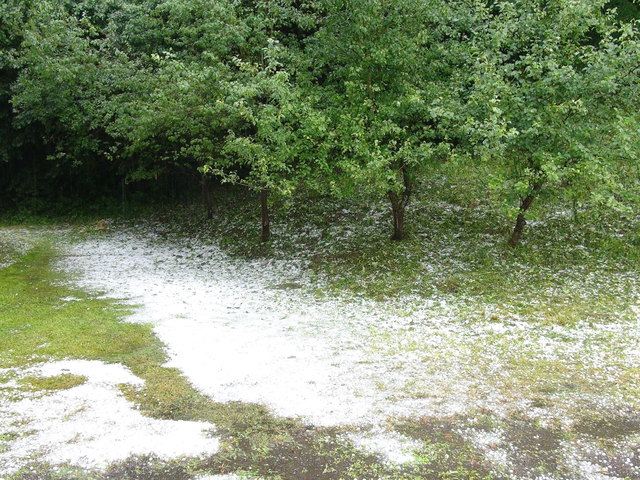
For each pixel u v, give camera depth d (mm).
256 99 11883
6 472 4316
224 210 17812
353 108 10688
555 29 9539
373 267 11156
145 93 13633
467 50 10320
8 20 16047
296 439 4840
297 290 10477
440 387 5914
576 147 8664
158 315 8867
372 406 5461
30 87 15562
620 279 9406
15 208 21484
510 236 11500
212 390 5879
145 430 5004
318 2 11031
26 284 11195
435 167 11055
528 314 8344
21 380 6180
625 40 10000
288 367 6527
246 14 13109
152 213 20078
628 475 4242
